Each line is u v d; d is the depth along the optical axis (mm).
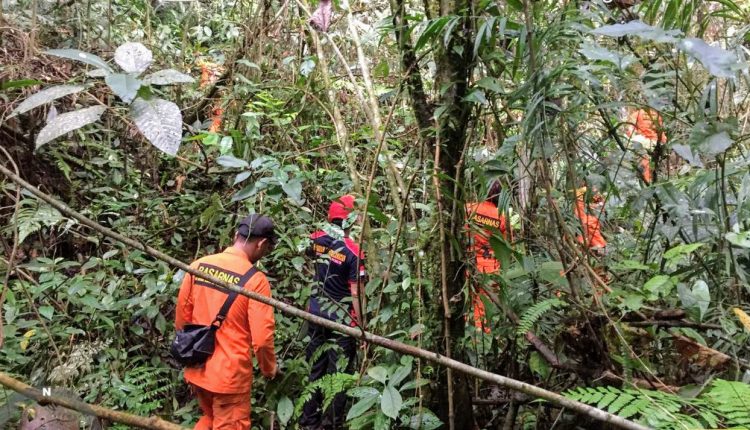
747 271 1619
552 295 1934
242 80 2965
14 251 1218
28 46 2736
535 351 1837
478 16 1569
